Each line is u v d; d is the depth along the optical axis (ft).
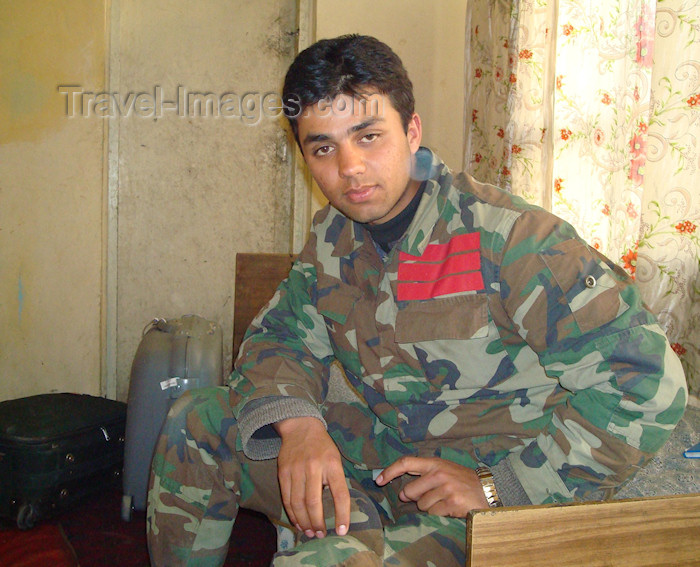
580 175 5.31
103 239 7.85
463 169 7.31
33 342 7.77
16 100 7.50
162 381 5.92
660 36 4.86
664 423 2.43
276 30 8.30
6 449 5.67
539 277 2.61
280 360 3.33
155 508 3.28
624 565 2.03
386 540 2.32
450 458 2.89
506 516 1.89
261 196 8.47
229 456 3.19
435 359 2.94
